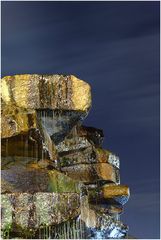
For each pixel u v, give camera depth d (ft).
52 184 57.21
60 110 61.00
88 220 62.28
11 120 56.24
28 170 56.49
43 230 55.06
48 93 60.75
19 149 57.31
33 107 59.67
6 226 53.31
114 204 74.84
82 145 72.23
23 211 54.19
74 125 63.77
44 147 58.80
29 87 60.13
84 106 61.77
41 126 59.21
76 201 57.57
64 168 70.95
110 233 69.00
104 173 73.20
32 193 55.21
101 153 73.87
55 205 55.88
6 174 55.42
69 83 61.82
